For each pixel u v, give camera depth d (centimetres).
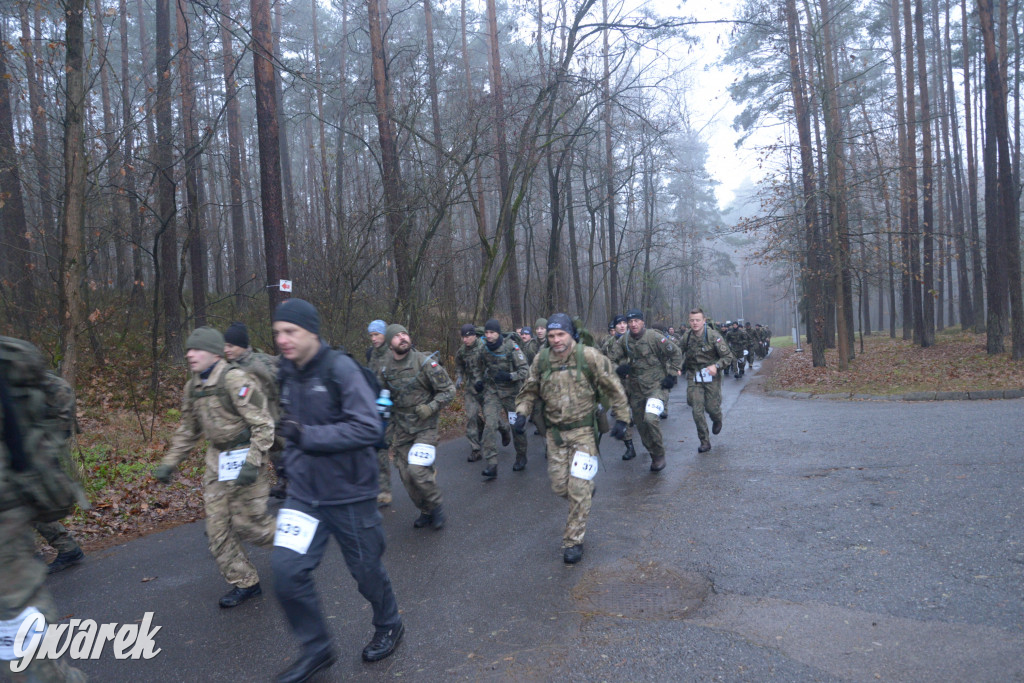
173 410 1198
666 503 635
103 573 514
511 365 806
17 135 1191
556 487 520
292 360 335
